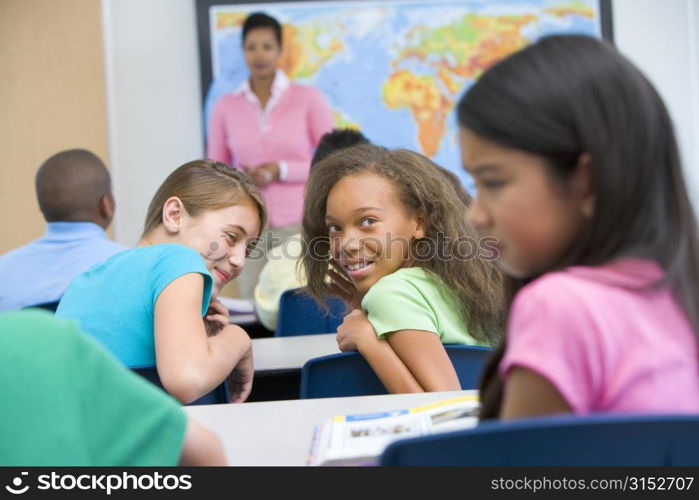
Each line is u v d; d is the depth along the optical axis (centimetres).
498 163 82
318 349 229
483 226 86
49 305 236
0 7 502
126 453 79
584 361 75
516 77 83
